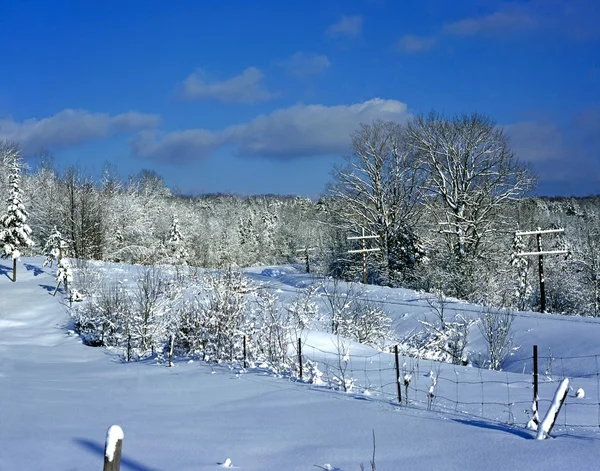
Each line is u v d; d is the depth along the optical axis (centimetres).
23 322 2953
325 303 3002
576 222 8975
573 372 1880
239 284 1988
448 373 1461
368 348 2016
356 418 905
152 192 7719
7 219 4003
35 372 1565
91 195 5966
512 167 4522
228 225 10225
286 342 1705
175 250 6575
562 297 4556
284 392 1181
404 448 719
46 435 813
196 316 1925
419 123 4866
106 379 1452
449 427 818
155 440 795
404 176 5178
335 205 5562
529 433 765
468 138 4544
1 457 686
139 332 2133
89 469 652
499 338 2258
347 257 5497
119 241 6156
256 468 663
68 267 3478
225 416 968
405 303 3081
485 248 4406
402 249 4856
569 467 595
